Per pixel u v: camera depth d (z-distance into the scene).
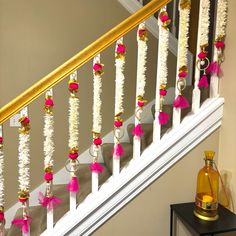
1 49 2.44
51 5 2.49
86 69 2.59
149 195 1.84
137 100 1.75
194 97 1.85
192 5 2.72
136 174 1.79
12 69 2.48
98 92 1.69
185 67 1.77
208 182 1.75
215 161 1.91
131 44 2.64
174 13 2.75
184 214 1.71
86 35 2.58
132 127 2.44
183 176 1.87
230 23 1.76
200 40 1.78
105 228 1.81
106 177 2.04
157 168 1.81
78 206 1.79
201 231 1.53
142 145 1.97
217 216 1.68
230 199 1.79
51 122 1.67
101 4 2.59
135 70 2.68
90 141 2.66
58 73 1.63
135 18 1.68
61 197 2.15
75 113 1.68
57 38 2.53
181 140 1.82
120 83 1.71
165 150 1.80
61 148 2.62
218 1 1.76
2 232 1.72
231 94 1.77
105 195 1.76
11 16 2.43
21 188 1.69
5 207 2.57
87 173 2.32
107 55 2.61
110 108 2.67
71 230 1.75
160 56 1.73
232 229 1.56
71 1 2.53
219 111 1.86
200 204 1.68
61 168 2.63
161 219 1.87
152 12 1.69
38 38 2.50
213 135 1.89
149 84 2.72
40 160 2.59
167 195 1.86
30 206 2.39
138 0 2.70
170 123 2.13
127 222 1.83
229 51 1.77
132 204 1.82
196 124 1.83
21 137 1.65
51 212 1.74
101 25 2.60
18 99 1.61
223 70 1.84
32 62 2.51
